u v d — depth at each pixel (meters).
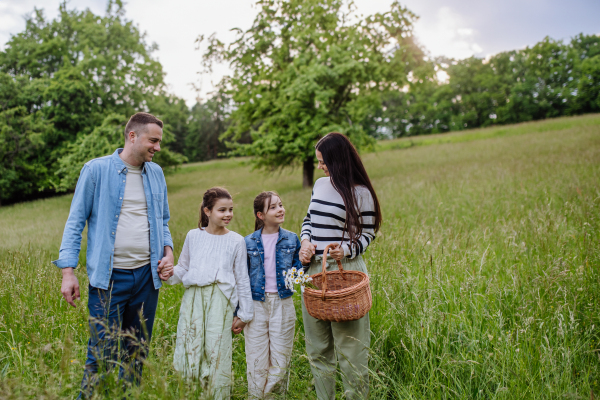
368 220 2.27
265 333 2.55
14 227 11.51
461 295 2.93
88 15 26.56
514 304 2.87
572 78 54.06
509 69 59.88
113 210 2.38
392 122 65.12
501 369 2.16
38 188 24.05
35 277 3.81
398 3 14.72
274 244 2.63
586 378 1.97
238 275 2.54
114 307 2.36
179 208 12.57
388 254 3.84
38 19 26.50
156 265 2.51
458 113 62.28
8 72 25.78
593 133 19.64
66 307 3.39
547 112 53.75
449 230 4.57
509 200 6.62
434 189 8.88
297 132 14.41
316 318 2.17
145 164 2.53
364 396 2.14
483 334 2.46
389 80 15.26
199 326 2.40
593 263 3.23
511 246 3.90
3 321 2.96
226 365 2.40
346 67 13.03
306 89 13.14
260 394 2.33
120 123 17.77
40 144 22.91
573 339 2.35
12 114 22.12
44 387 1.67
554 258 3.38
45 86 23.36
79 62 23.73
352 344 2.16
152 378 1.82
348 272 2.27
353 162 2.27
